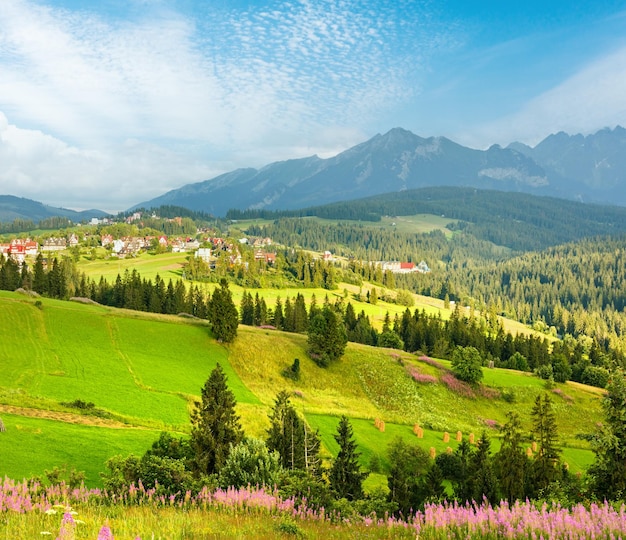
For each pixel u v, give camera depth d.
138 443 45.94
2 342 75.75
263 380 86.56
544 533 10.19
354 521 14.79
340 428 39.38
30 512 12.52
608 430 20.33
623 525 9.88
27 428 43.19
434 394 96.06
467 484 42.38
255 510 15.66
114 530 11.11
